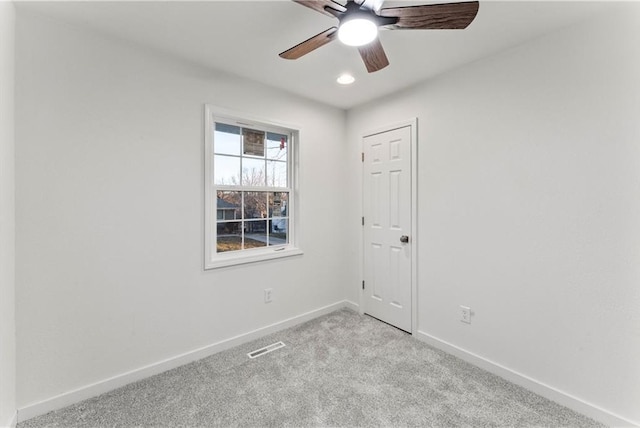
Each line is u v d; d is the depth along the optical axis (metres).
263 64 2.29
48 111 1.70
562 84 1.79
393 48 2.03
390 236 2.93
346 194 3.41
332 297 3.34
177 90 2.19
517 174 2.00
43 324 1.70
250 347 2.52
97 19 1.73
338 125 3.32
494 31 1.82
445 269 2.45
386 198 2.96
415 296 2.69
